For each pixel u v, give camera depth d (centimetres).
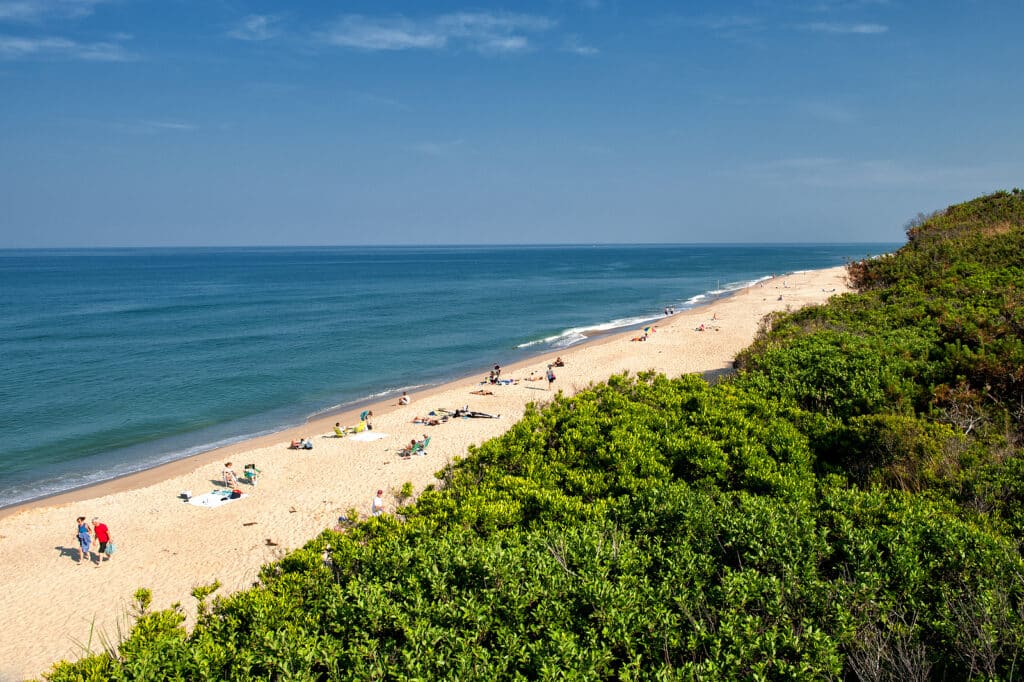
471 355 5272
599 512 967
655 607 659
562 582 709
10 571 1853
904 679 558
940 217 3700
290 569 924
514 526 981
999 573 693
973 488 970
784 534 782
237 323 7175
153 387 4222
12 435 3241
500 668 606
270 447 2956
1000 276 2395
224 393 4081
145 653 676
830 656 570
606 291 11150
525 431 1380
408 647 642
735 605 652
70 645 1505
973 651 565
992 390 1451
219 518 2177
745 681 571
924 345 1812
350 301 9675
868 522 861
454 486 1203
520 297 10169
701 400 1492
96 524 1911
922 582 706
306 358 5156
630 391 1661
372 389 4184
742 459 1168
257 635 710
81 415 3603
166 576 1811
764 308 7125
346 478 2519
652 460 1170
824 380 1647
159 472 2719
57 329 6731
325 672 653
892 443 1198
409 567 816
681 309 8100
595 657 598
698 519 861
